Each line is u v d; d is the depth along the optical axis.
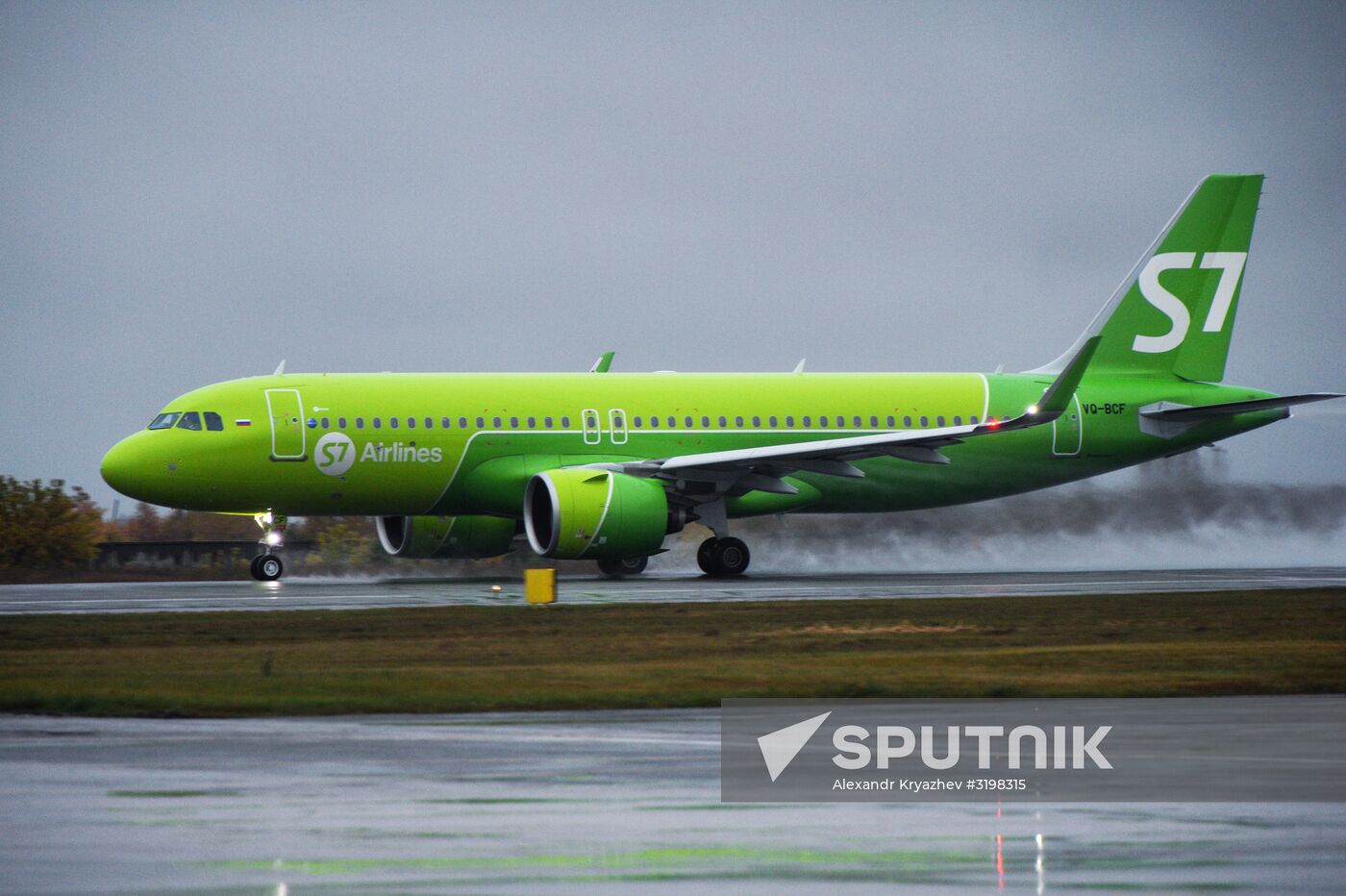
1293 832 41.50
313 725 59.03
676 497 156.88
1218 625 103.31
